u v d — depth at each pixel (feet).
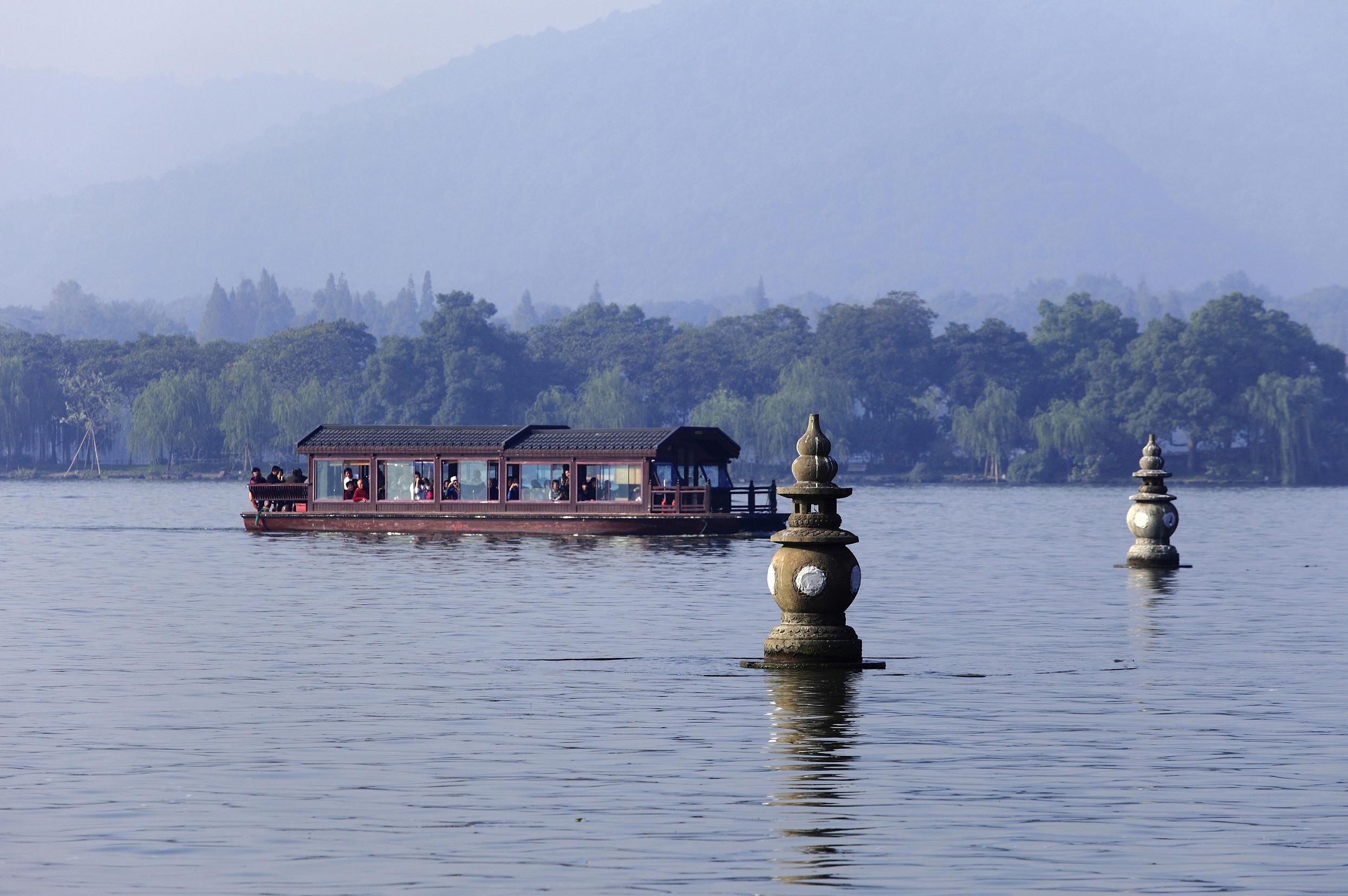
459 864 137.28
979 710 214.69
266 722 206.08
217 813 155.74
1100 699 224.53
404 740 193.26
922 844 143.64
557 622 332.19
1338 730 199.62
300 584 432.66
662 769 175.52
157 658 271.49
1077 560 554.46
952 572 492.54
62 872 135.23
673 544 628.69
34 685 238.27
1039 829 148.77
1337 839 145.79
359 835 147.23
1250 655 274.77
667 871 135.23
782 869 135.74
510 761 180.04
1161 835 147.13
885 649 283.18
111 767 177.37
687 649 282.97
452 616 345.10
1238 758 181.37
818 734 197.06
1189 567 515.91
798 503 263.08
